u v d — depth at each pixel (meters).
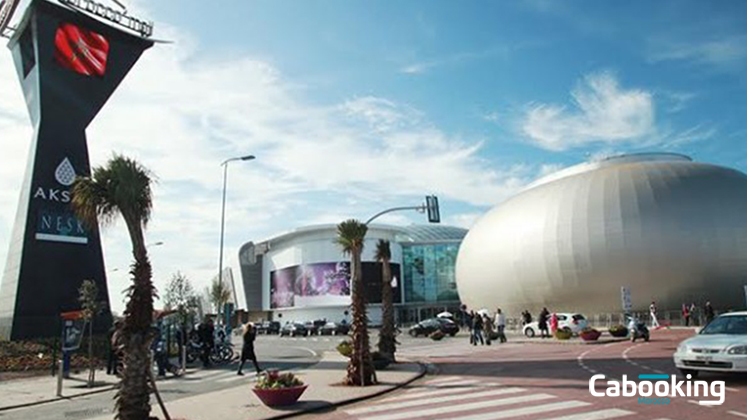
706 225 49.53
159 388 17.05
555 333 34.09
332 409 12.07
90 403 14.78
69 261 31.97
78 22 33.97
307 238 88.94
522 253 56.47
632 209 51.22
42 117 32.62
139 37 36.16
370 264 84.75
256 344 43.00
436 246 94.12
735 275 48.66
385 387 14.87
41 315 30.39
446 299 92.31
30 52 34.50
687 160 61.38
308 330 62.47
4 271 32.00
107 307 33.03
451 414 10.41
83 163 33.59
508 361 21.20
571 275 52.59
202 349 24.31
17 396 16.22
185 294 54.69
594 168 62.41
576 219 53.31
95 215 9.95
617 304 50.97
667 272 49.34
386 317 21.42
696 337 13.48
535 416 9.72
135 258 9.73
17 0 33.66
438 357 24.56
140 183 9.91
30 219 31.00
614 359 19.75
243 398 13.51
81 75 34.12
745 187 52.28
